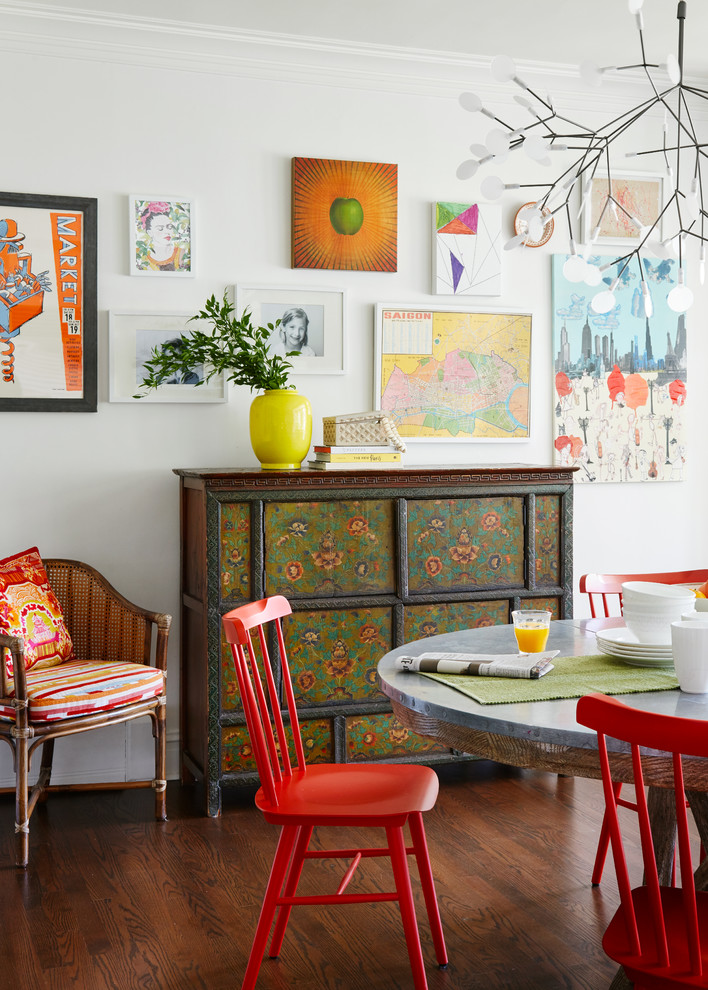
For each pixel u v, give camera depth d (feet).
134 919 8.51
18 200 11.84
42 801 11.61
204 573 11.14
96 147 12.18
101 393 12.37
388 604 11.72
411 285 13.55
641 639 7.27
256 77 12.73
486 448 13.97
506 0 11.43
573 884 9.13
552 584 12.50
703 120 14.69
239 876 9.41
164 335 12.51
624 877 5.22
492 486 12.10
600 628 8.70
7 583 10.87
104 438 12.41
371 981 7.51
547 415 14.24
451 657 7.36
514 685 6.66
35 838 10.47
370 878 9.36
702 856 7.22
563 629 8.70
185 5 11.50
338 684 11.61
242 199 12.77
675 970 5.05
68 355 12.14
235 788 12.24
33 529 12.20
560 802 11.43
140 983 7.47
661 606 7.13
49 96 11.98
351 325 13.32
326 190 13.01
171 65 12.38
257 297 12.84
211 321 12.66
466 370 13.74
